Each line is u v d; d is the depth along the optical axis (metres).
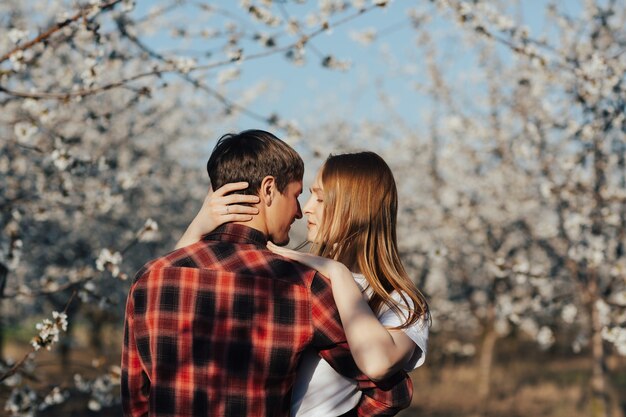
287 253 1.90
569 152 9.66
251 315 1.80
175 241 14.84
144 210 13.54
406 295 1.97
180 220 14.73
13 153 7.12
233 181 1.90
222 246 1.87
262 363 1.78
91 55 4.01
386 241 2.04
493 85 10.54
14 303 12.98
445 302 14.41
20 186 7.30
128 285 13.81
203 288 1.82
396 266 2.03
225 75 4.71
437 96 11.63
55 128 6.16
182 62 4.14
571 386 16.45
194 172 14.74
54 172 6.57
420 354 1.91
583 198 7.96
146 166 11.88
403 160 13.73
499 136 10.19
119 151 11.30
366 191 2.05
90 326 16.78
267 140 1.92
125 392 1.93
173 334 1.82
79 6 3.82
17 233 4.35
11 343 18.72
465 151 11.20
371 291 2.00
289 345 1.79
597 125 6.59
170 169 13.78
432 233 12.39
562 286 11.59
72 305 11.58
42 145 6.59
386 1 3.78
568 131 7.46
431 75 11.82
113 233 12.52
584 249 7.43
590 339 9.25
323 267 1.85
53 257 11.69
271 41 4.75
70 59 6.47
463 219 11.48
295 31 4.51
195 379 1.79
